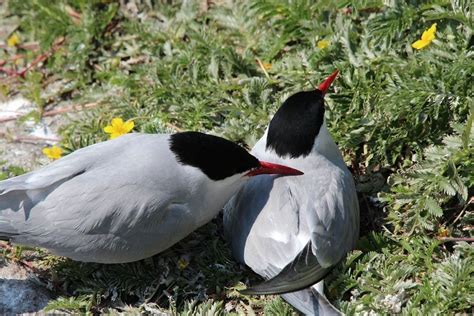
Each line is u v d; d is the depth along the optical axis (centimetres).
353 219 997
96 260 998
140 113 1227
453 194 1012
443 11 1140
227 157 980
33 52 1374
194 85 1232
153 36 1324
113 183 975
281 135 1012
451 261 968
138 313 1003
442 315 923
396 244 1028
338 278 976
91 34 1343
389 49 1168
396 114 1095
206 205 1004
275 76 1222
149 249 998
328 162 1015
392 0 1178
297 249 951
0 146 1266
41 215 980
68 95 1329
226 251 1052
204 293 1020
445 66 1102
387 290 961
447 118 1095
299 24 1250
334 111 1142
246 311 996
